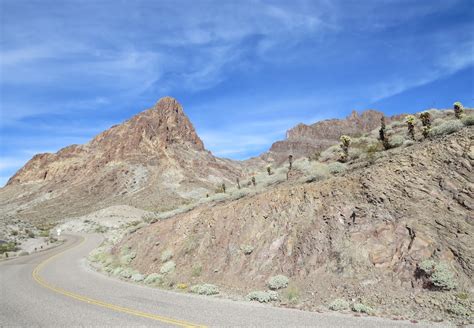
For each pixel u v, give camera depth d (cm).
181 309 1160
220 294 1390
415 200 1300
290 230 1534
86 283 1912
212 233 1911
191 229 2116
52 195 18138
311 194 1614
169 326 959
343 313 1016
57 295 1548
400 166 1459
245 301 1250
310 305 1125
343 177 1647
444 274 1022
